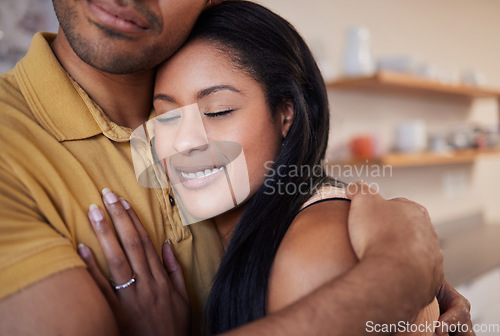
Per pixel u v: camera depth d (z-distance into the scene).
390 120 2.47
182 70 0.64
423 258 0.49
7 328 0.43
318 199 0.64
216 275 0.70
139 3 0.52
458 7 3.12
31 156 0.53
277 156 0.74
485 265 1.91
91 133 0.60
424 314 0.62
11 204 0.48
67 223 0.53
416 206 0.58
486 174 3.31
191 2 0.59
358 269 0.46
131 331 0.57
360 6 2.33
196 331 0.73
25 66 0.59
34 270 0.45
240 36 0.66
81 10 0.51
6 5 1.14
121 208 0.58
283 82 0.72
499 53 3.66
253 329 0.41
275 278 0.56
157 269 0.61
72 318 0.45
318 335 0.40
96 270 0.54
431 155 2.20
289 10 1.94
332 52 2.16
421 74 2.22
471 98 2.94
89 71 0.61
